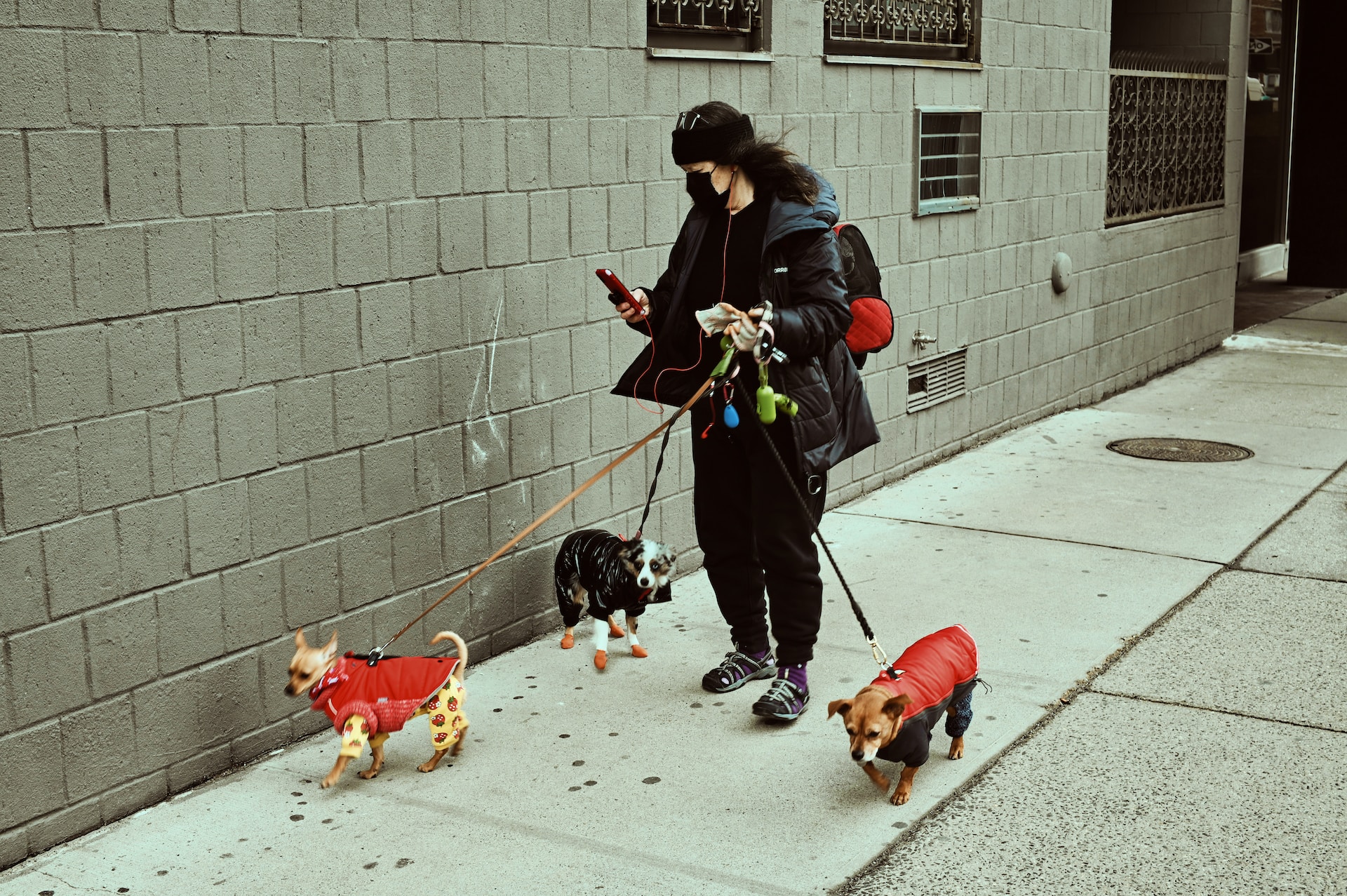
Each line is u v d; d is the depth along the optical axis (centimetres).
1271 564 586
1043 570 584
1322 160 1538
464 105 465
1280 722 425
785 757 411
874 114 693
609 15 525
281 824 371
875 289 438
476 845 358
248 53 390
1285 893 326
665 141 562
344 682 388
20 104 333
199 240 381
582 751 416
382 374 445
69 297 349
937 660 380
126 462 367
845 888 333
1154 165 1051
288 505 417
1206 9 1144
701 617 541
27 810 352
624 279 549
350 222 427
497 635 503
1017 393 871
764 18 615
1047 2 855
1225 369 1091
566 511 532
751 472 427
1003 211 828
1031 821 365
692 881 337
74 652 359
